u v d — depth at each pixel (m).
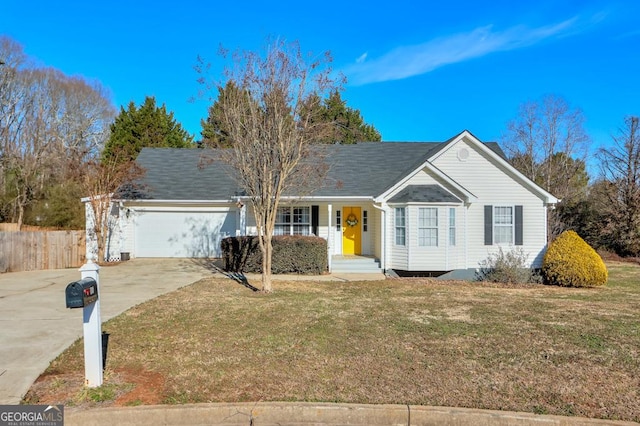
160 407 3.86
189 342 5.96
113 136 31.45
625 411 3.87
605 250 21.27
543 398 4.15
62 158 28.41
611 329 6.77
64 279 12.69
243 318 7.43
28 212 26.47
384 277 13.66
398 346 5.81
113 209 17.42
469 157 15.05
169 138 33.12
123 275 13.20
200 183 18.27
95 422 3.76
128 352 5.50
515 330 6.69
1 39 31.05
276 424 3.84
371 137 30.11
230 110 9.97
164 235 17.86
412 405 3.94
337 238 16.80
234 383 4.47
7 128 30.84
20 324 7.05
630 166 21.45
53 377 4.67
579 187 29.64
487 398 4.13
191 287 10.95
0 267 14.26
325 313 7.86
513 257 13.54
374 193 15.41
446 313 7.95
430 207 13.94
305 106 10.14
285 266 14.00
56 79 33.50
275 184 10.88
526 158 32.69
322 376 4.69
